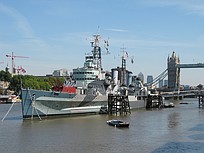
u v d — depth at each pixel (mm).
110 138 63625
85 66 128500
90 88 118938
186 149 54438
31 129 72875
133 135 67812
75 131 71250
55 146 55188
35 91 90750
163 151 52906
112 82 135750
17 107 157875
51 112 96000
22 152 50875
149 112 134750
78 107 106750
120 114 120312
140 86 175875
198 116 113688
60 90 102062
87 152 51500
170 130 75875
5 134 66062
